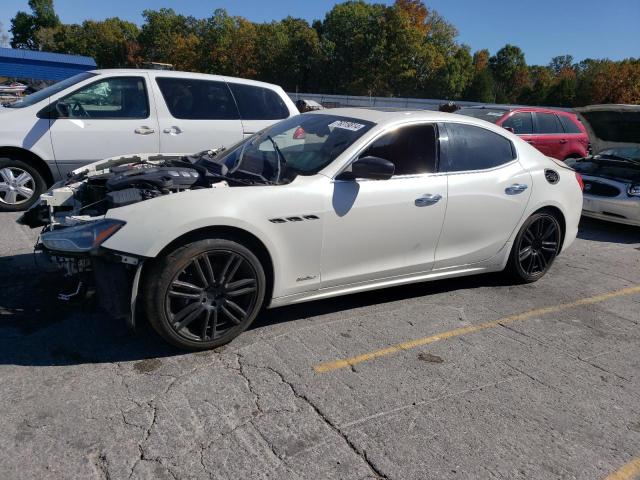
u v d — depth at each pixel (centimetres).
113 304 288
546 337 378
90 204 324
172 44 7231
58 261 305
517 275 470
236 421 256
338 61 6109
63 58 3419
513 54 7825
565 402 296
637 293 483
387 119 382
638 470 245
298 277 341
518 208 438
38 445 230
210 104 670
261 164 375
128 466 222
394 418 268
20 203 600
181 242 293
